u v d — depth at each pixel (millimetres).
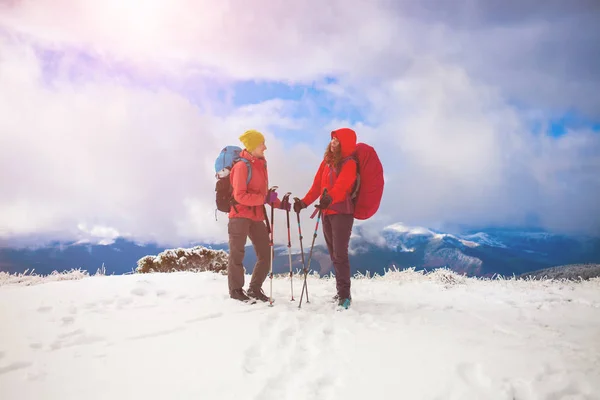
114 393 3043
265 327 4562
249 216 5879
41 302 5324
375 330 4547
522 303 6812
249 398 2977
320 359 3721
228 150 6016
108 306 5367
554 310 6340
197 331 4344
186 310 5188
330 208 5719
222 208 5922
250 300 5785
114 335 4211
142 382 3211
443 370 3402
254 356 3781
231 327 4473
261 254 6008
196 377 3291
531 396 3053
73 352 3760
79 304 5320
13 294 5805
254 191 5809
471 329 4770
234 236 5875
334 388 3182
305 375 3385
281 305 5637
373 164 5773
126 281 6852
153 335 4227
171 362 3562
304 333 4441
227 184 5926
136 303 5609
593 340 4527
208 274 8195
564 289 8258
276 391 3143
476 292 7789
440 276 9234
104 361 3574
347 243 5805
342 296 5785
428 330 4586
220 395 3021
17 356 3615
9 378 3230
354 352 3852
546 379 3287
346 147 5719
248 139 5809
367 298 6836
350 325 4738
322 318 5055
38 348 3852
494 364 3516
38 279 9016
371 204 5816
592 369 3520
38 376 3273
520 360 3617
